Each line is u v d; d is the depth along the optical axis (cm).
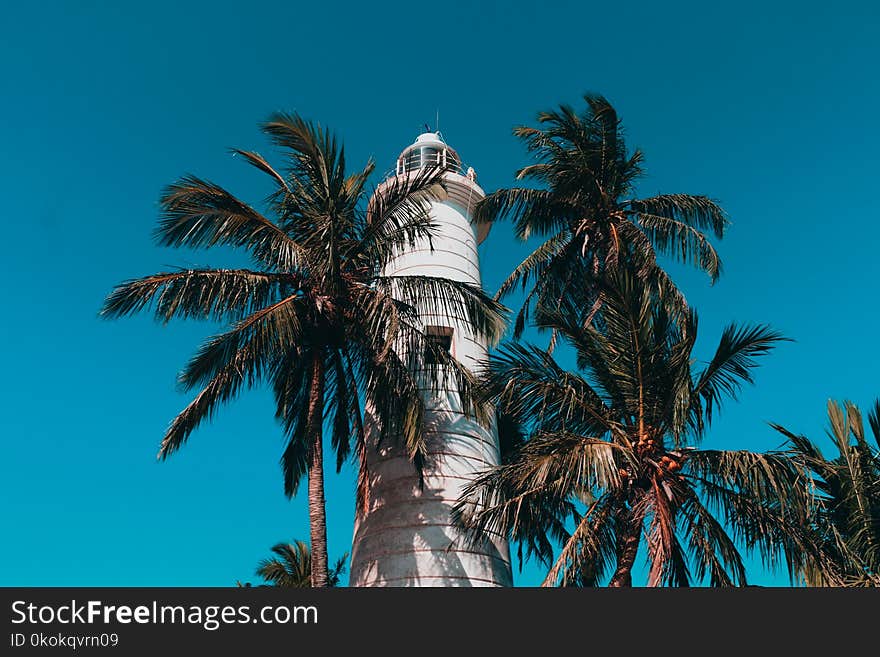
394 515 2019
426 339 1866
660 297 2156
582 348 1741
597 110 2252
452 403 2162
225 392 1725
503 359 1689
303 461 1964
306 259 1795
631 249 2244
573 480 1542
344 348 1912
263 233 1805
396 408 1834
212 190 1770
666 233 2272
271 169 1900
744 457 1529
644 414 1664
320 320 1850
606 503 1608
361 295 1811
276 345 1744
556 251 2334
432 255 2427
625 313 1692
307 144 1864
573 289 2339
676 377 1644
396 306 1839
